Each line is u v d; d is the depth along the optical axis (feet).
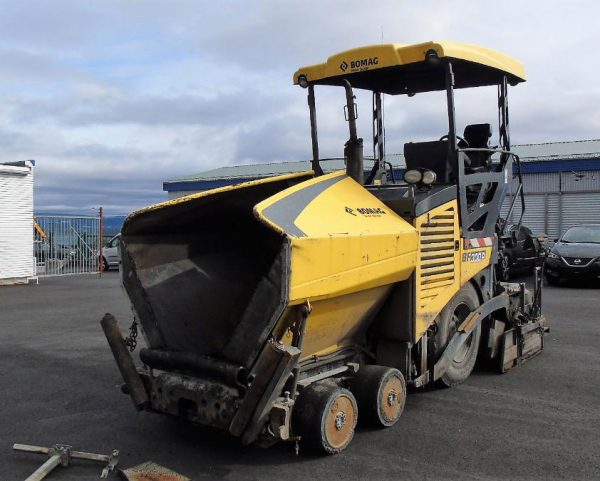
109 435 16.62
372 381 16.67
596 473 14.23
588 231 55.16
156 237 16.49
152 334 15.89
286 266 13.00
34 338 29.89
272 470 14.37
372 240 15.34
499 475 14.11
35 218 66.85
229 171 110.73
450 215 18.99
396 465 14.64
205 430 16.98
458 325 20.75
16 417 18.07
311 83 20.47
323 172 19.56
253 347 13.65
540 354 25.88
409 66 20.08
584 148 87.66
